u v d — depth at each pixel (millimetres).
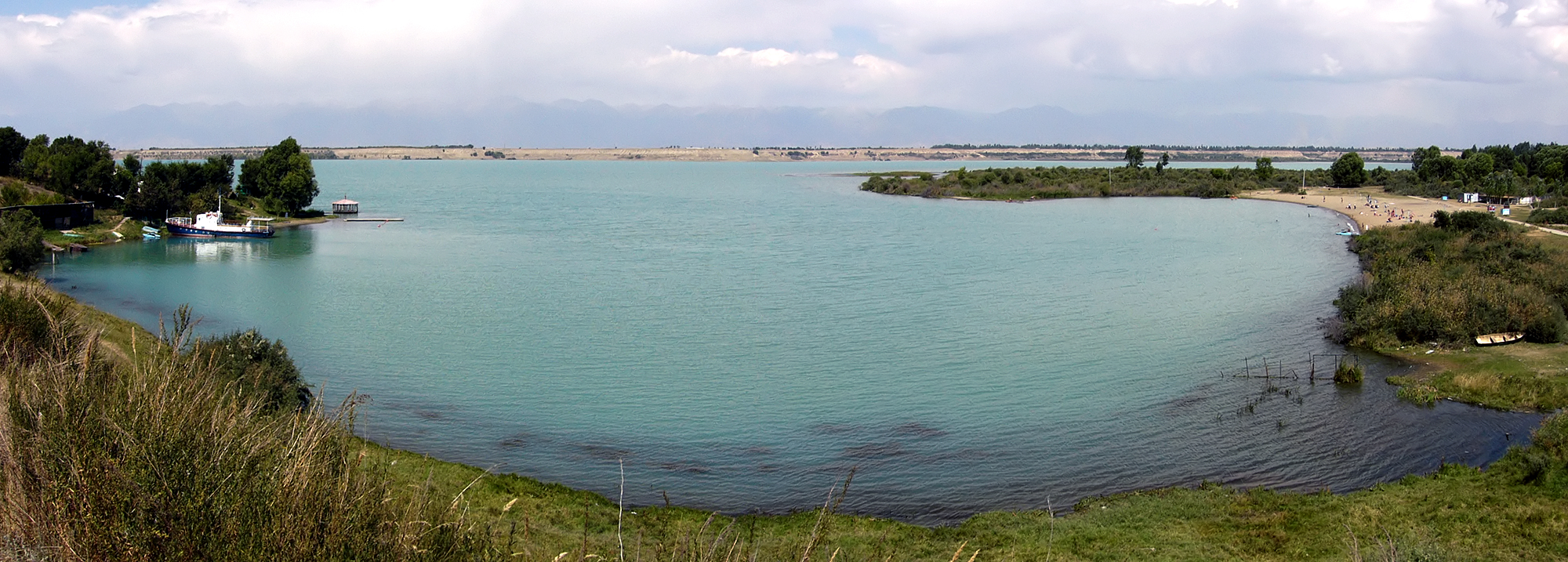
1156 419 40562
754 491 32625
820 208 157500
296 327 59906
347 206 143750
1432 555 23172
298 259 93500
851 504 31453
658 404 43250
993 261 90500
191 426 10898
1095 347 54594
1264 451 36125
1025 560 25453
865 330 59469
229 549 10070
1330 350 52469
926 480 33688
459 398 43750
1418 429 38062
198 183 130125
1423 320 52344
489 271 84438
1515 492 29516
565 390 45469
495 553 12289
